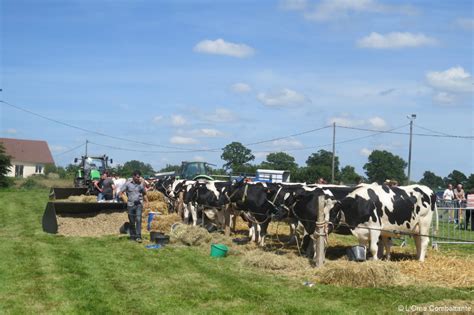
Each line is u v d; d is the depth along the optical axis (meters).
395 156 65.06
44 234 18.22
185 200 20.86
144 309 9.28
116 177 29.44
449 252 16.36
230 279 11.53
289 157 73.88
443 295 10.18
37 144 99.06
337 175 68.31
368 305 9.54
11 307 9.26
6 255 13.97
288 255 14.41
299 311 9.19
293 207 14.68
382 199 13.57
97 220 19.73
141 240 16.77
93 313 9.02
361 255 12.69
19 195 41.81
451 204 25.53
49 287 10.62
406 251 16.09
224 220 19.72
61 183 62.44
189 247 15.93
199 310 9.24
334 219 13.93
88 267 12.62
